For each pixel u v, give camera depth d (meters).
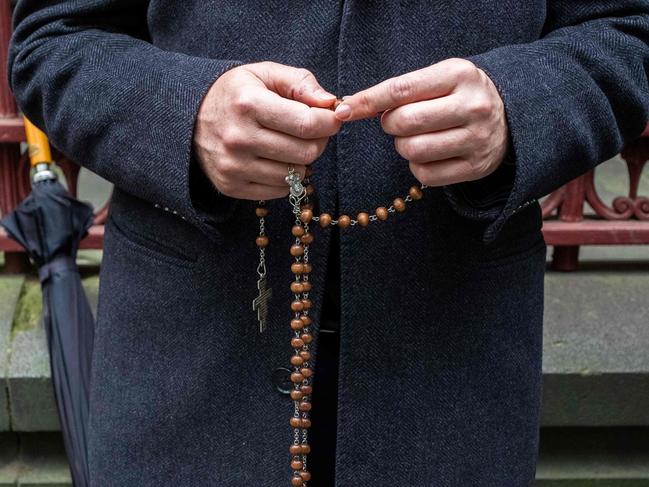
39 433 1.84
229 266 1.05
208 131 0.97
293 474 1.07
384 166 1.02
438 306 1.05
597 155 1.05
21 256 1.96
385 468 1.07
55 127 1.07
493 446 1.09
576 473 1.84
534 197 1.02
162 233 1.08
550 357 1.75
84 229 1.71
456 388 1.07
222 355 1.07
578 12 1.10
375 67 1.01
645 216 1.99
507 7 1.03
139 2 1.11
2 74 1.84
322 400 1.14
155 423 1.09
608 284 1.95
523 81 0.98
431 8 1.01
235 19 1.03
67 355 1.56
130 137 1.00
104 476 1.13
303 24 1.02
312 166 1.03
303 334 1.04
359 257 1.03
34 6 1.12
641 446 1.87
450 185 1.00
